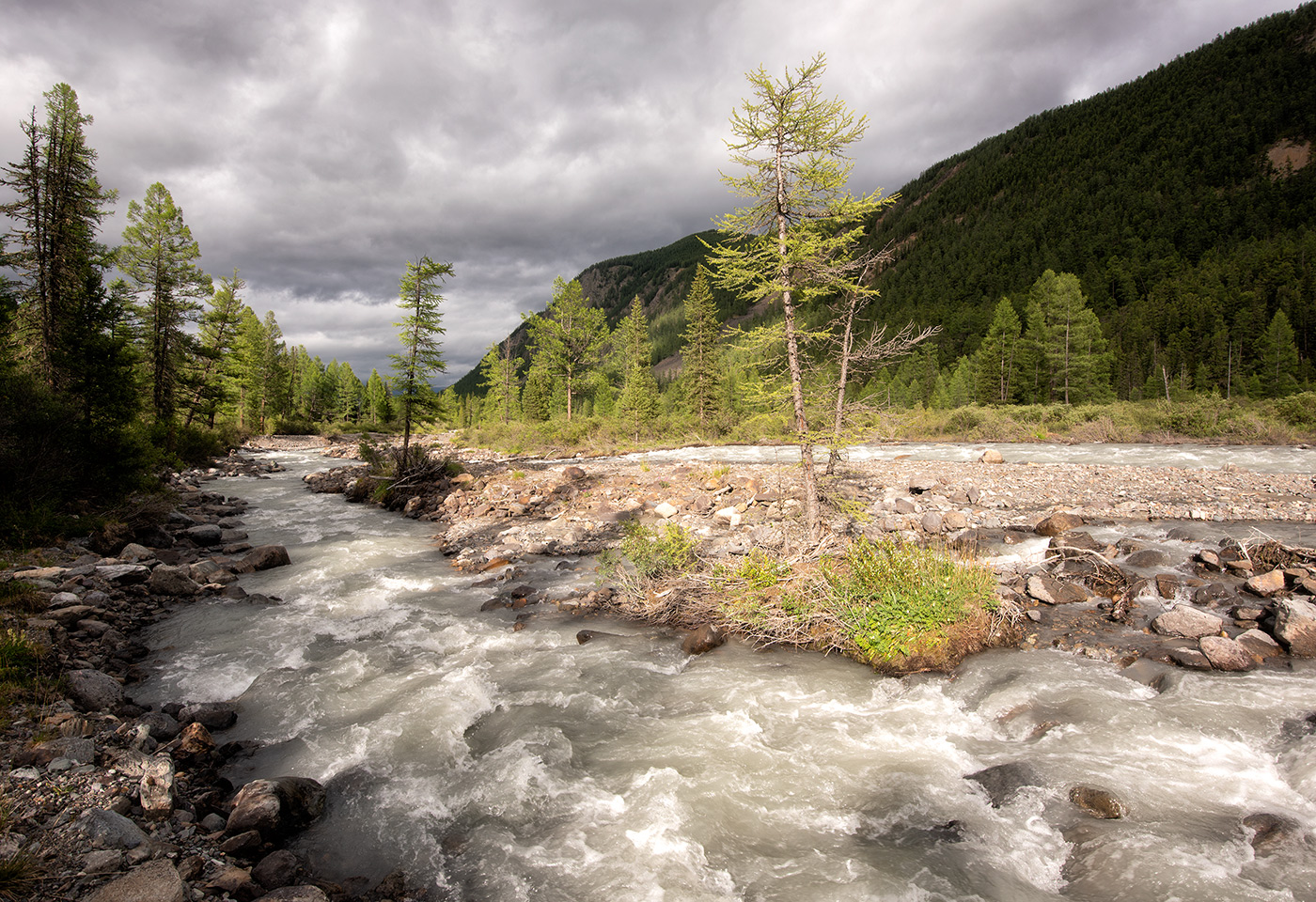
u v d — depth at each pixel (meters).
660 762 6.11
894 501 18.41
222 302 42.84
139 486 17.45
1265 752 5.79
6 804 4.52
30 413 14.55
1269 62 196.00
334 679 8.16
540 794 5.65
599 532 16.73
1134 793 5.27
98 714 6.33
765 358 12.45
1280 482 19.98
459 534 17.17
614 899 4.35
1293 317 76.12
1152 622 8.77
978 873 4.50
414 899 4.39
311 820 5.32
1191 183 151.75
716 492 20.25
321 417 95.50
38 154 23.19
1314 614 8.04
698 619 10.08
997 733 6.53
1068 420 44.94
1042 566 11.46
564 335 52.41
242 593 11.76
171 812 5.04
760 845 4.91
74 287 22.98
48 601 9.17
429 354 26.91
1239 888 4.15
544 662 8.69
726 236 11.84
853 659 8.52
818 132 10.73
